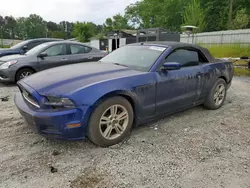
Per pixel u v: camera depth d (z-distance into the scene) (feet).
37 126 8.09
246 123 12.01
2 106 14.32
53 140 9.52
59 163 7.86
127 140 9.71
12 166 7.61
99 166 7.73
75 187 6.63
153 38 56.59
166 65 10.27
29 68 21.15
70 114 7.80
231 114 13.48
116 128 9.29
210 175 7.34
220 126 11.53
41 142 9.37
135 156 8.41
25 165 7.69
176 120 12.27
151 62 10.64
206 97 13.55
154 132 10.62
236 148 9.21
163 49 11.29
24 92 9.28
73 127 7.95
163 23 122.42
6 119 11.91
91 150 8.79
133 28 160.15
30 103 8.73
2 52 27.40
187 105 12.28
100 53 25.07
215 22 108.78
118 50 13.55
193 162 8.09
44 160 8.04
